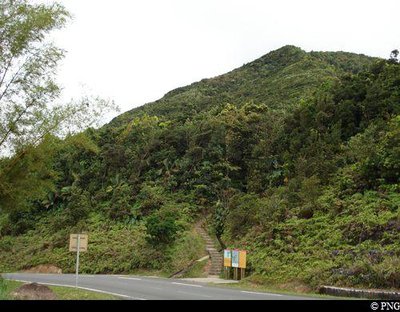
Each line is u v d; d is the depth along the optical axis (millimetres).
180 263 31625
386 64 43625
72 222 44219
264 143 44125
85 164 51531
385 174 28766
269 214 31625
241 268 25609
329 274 21266
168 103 86625
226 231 35844
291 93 68812
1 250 43156
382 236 23000
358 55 104125
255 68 104562
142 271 32906
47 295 14750
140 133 53750
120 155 50062
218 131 47312
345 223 25812
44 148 17703
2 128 17328
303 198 31172
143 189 44312
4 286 15312
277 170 40406
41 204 48969
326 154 35562
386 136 31969
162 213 39344
